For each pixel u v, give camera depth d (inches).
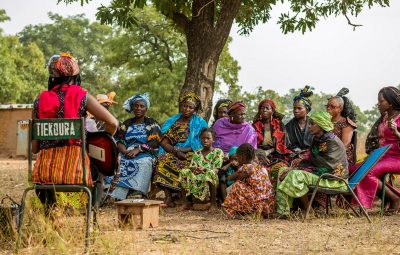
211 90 481.7
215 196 343.6
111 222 284.0
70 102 211.3
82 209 265.7
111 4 469.4
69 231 216.8
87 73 3056.1
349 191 298.4
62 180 205.0
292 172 297.6
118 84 2568.9
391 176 350.3
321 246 222.5
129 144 372.2
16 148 1305.4
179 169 362.6
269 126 372.5
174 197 390.9
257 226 276.1
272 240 236.1
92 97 216.4
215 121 400.8
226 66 1560.0
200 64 478.6
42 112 211.8
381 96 327.9
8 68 2055.9
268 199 307.9
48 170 206.2
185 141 371.6
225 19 476.7
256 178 307.9
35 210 238.8
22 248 213.0
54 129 204.1
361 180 304.3
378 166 312.5
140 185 360.8
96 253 202.5
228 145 366.9
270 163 351.9
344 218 302.0
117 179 319.3
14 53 2338.8
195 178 342.3
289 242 232.1
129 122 378.0
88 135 217.3
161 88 1585.9
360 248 218.1
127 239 230.5
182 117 380.5
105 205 362.6
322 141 300.0
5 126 1320.1
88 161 210.8
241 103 368.8
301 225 279.0
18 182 558.9
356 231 258.7
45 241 215.0
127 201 268.5
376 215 315.6
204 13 478.3
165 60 1651.1
